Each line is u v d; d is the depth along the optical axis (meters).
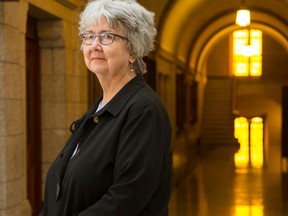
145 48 2.08
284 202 9.46
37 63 6.84
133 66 2.09
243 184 11.91
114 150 1.93
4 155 5.05
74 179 1.94
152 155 1.86
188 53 20.42
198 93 24.05
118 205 1.82
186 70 20.27
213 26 22.19
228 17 21.56
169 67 16.00
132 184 1.83
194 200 9.78
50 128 6.96
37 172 6.88
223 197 10.09
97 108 2.19
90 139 2.01
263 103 27.39
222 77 26.72
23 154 5.53
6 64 5.06
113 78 2.06
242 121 28.36
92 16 1.99
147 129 1.89
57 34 6.73
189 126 20.67
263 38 26.62
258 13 20.22
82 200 1.93
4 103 5.04
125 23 1.98
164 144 1.94
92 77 7.93
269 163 16.92
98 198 1.92
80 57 7.26
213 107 25.47
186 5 15.30
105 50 1.99
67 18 6.93
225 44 26.80
